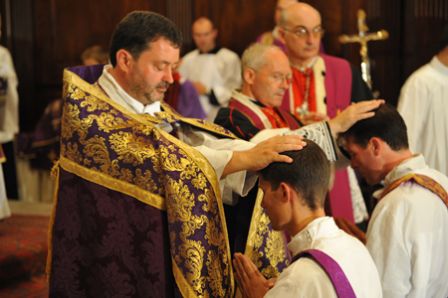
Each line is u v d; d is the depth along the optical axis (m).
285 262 3.04
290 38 4.73
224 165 2.58
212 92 7.59
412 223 2.71
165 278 2.54
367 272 2.20
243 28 8.31
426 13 7.42
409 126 4.89
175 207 2.51
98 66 2.85
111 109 2.64
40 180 8.27
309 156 2.30
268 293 2.17
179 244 2.52
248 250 2.84
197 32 8.05
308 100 4.72
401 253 2.71
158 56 2.62
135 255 2.57
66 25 8.99
